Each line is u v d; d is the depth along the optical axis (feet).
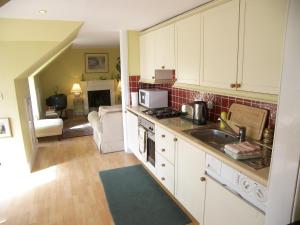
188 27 7.77
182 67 8.36
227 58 6.14
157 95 11.60
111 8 7.57
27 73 11.81
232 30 5.88
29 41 9.69
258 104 6.70
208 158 5.98
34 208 8.34
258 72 5.24
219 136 7.55
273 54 4.84
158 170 9.29
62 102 22.39
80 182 10.19
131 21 9.71
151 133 9.73
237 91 5.95
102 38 15.47
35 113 18.57
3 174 10.68
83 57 24.35
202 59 7.19
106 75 25.54
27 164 10.89
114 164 12.02
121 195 9.05
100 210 8.17
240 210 4.97
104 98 25.94
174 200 8.66
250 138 6.64
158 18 9.10
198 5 7.27
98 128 13.38
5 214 8.03
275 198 3.76
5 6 7.16
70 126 19.86
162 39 9.65
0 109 10.20
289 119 3.34
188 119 9.04
